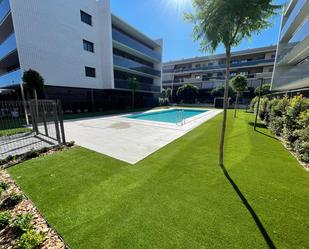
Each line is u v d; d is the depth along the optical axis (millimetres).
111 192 3072
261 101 10930
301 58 14984
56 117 6273
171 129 9117
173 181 3443
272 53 31078
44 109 7539
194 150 5383
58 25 15031
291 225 2234
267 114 9078
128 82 22719
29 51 13203
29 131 8633
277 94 11859
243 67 32469
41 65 14016
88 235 2131
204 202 2756
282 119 6543
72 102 17328
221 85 31578
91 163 4430
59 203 2771
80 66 17344
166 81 41938
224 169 3949
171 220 2369
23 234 2039
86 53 17906
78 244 2004
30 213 2547
